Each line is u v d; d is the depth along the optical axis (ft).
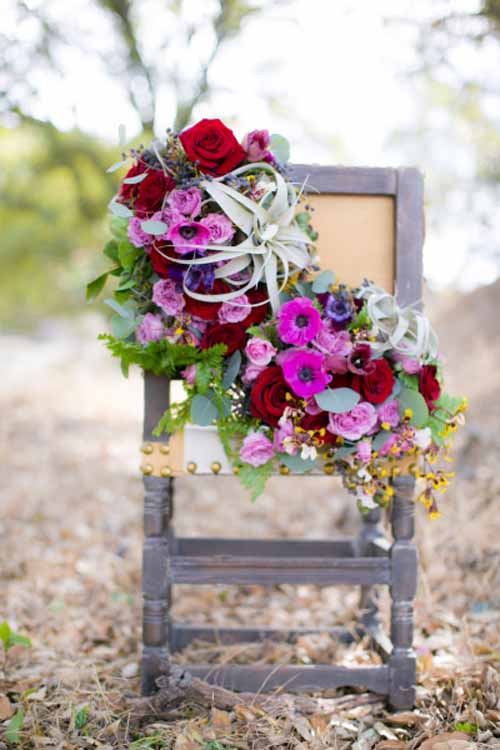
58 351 41.06
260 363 6.98
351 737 7.14
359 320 7.13
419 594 10.62
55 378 32.04
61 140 33.14
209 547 9.82
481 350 21.94
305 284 7.43
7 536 13.66
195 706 7.43
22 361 36.88
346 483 7.48
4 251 42.01
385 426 7.03
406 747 6.87
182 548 9.78
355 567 7.70
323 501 16.75
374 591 9.58
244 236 7.23
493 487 13.41
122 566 12.60
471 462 14.82
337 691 8.04
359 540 9.82
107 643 9.69
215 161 7.15
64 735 6.98
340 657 9.04
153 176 7.08
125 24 28.55
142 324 7.25
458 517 12.60
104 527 14.89
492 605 10.40
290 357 6.97
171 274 7.03
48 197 37.93
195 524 15.42
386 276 7.86
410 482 7.75
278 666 7.74
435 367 7.32
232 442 7.45
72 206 37.37
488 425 16.47
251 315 7.20
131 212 7.08
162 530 7.61
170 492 9.18
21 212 39.27
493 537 11.88
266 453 7.21
